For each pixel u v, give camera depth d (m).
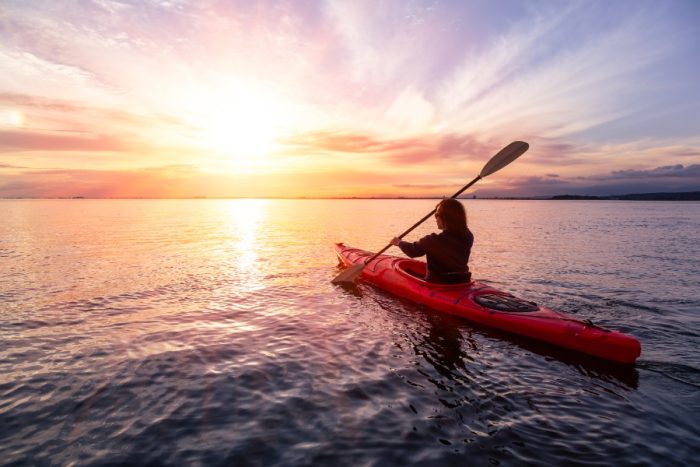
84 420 2.68
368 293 6.39
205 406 2.88
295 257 10.14
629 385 3.23
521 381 3.33
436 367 3.61
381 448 2.39
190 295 6.21
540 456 2.31
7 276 7.48
